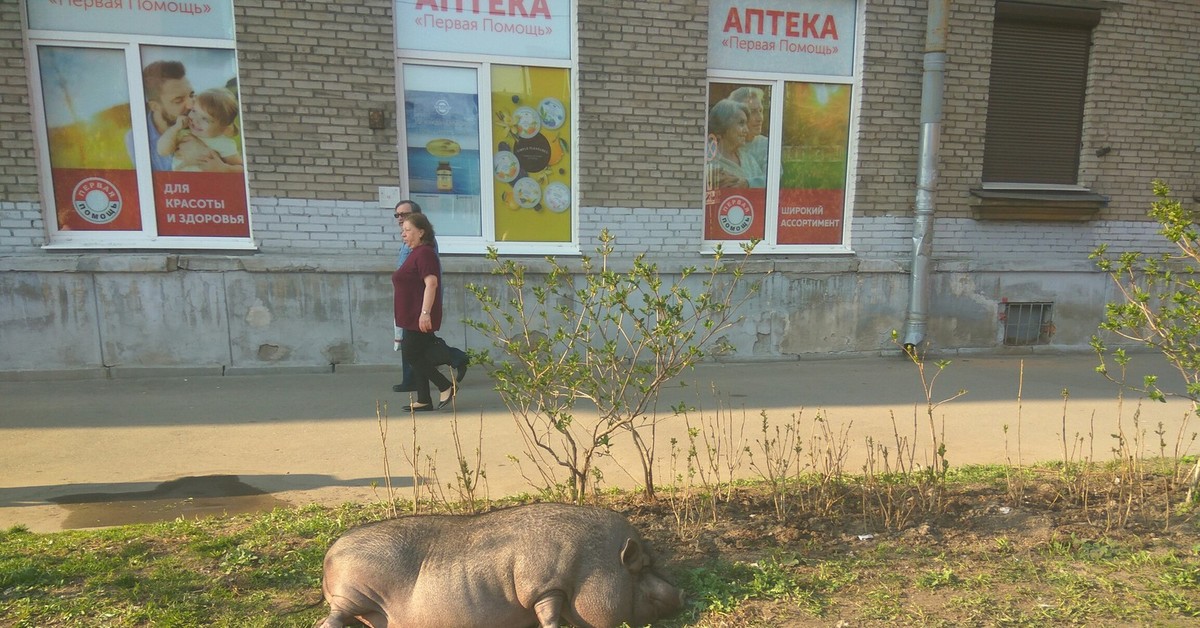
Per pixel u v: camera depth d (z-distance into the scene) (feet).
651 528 11.33
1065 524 11.53
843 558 10.35
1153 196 30.35
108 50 21.99
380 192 23.75
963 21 27.07
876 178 27.68
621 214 25.71
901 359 27.96
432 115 24.38
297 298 23.15
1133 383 24.27
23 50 21.13
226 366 23.06
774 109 26.96
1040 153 29.58
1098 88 29.14
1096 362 28.12
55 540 10.96
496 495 13.58
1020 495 12.75
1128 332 30.45
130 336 22.31
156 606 8.84
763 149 27.17
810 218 27.89
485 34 24.29
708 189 26.94
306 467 15.25
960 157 28.07
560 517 8.66
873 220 27.94
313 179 23.20
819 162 27.66
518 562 8.17
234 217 23.35
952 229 28.55
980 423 19.20
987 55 27.50
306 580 9.65
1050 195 28.86
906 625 8.54
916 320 27.66
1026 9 27.68
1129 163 29.94
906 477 13.51
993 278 28.89
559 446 16.71
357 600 8.16
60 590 9.27
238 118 22.86
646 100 25.23
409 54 23.68
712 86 26.40
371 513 12.24
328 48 22.66
